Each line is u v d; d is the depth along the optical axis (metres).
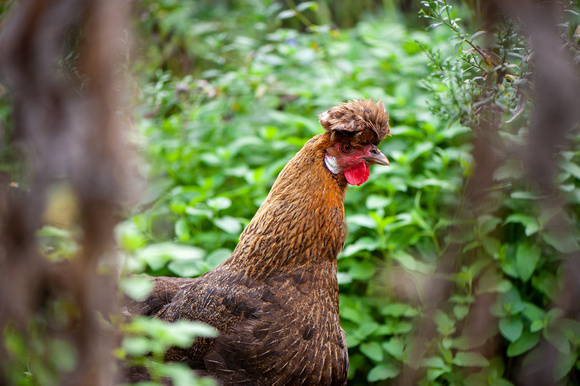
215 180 4.00
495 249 2.95
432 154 4.08
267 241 2.55
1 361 1.34
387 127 2.63
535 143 1.38
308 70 5.13
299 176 2.59
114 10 1.04
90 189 1.06
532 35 1.26
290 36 5.27
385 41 5.43
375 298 3.47
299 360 2.43
